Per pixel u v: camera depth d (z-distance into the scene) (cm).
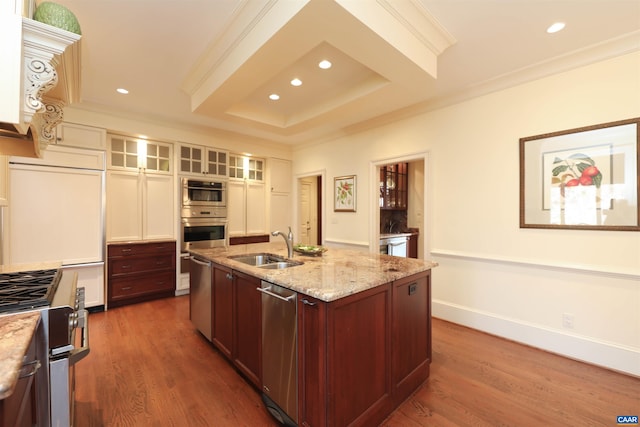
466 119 292
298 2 149
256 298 182
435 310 318
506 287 265
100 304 332
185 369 214
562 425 157
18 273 154
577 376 203
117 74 260
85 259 318
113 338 266
